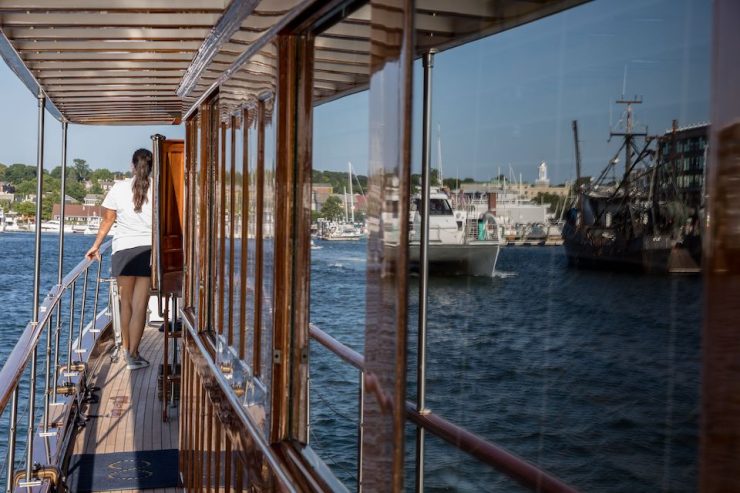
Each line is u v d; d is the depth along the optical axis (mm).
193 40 4238
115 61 4832
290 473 2332
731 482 957
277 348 2576
